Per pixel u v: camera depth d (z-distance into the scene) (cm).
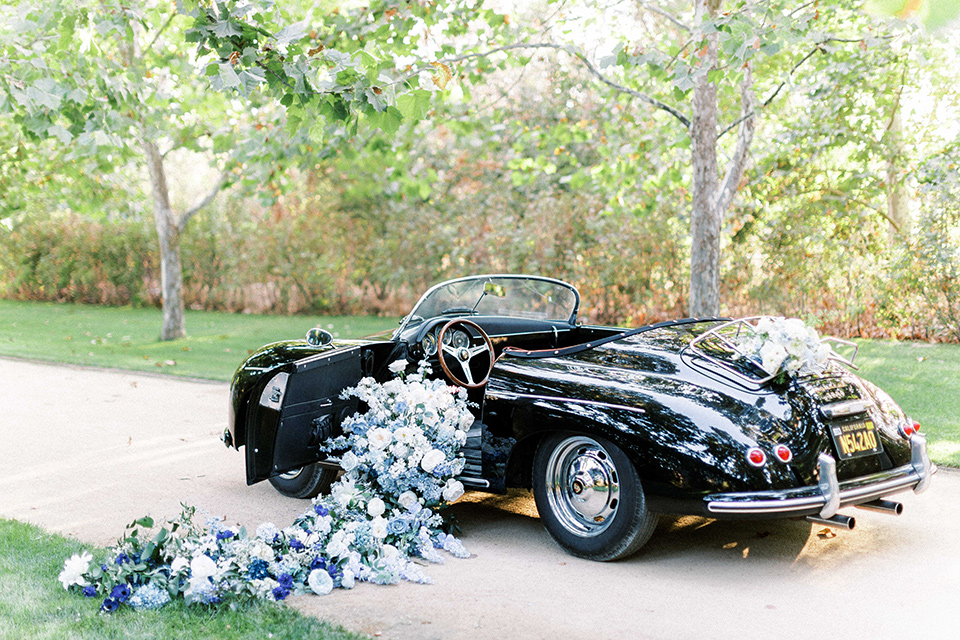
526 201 1716
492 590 378
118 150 1183
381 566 396
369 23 935
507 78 1658
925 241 1238
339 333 1598
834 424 397
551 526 431
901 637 319
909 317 1291
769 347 405
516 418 436
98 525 484
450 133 1816
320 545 409
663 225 1499
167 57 1127
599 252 1570
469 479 464
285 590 360
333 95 458
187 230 2242
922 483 423
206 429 771
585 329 591
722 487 368
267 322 1892
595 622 338
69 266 2441
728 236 1435
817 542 443
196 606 349
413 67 627
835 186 1442
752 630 329
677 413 385
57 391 995
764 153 1302
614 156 1117
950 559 410
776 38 682
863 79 1149
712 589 376
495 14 994
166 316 1571
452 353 508
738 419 381
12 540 441
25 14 756
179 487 575
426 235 1864
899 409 444
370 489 468
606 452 403
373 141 1162
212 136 1338
